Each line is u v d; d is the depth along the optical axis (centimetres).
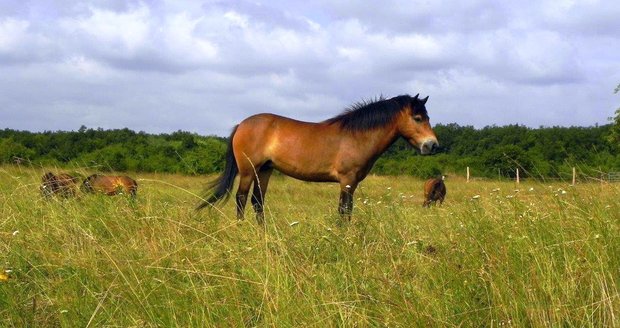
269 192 1518
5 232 538
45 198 684
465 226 503
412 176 2377
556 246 419
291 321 345
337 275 419
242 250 466
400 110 885
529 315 338
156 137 2689
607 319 331
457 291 385
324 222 598
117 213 603
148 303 367
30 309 403
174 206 688
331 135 881
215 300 385
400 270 442
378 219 570
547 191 577
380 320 349
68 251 485
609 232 434
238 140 895
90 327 367
